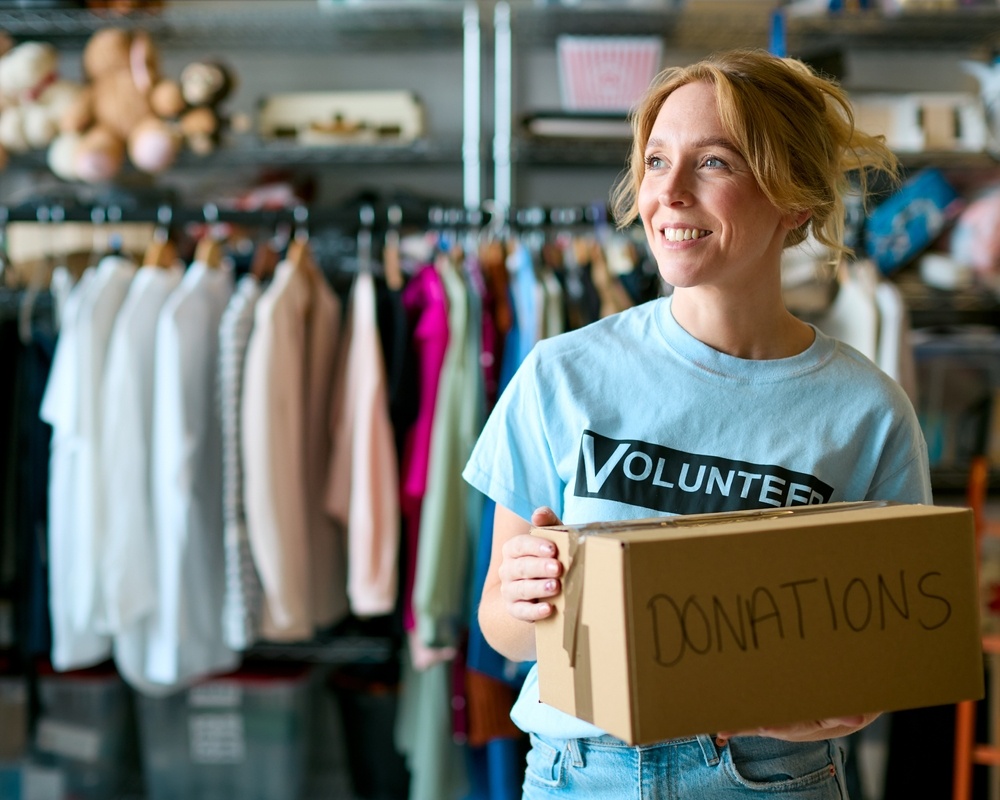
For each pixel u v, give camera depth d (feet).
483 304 5.97
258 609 5.93
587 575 2.40
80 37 8.38
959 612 2.50
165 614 5.90
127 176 8.23
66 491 6.15
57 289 6.52
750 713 2.31
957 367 7.39
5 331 6.59
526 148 7.59
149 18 7.80
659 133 2.89
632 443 3.01
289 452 5.83
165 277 6.15
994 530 6.49
